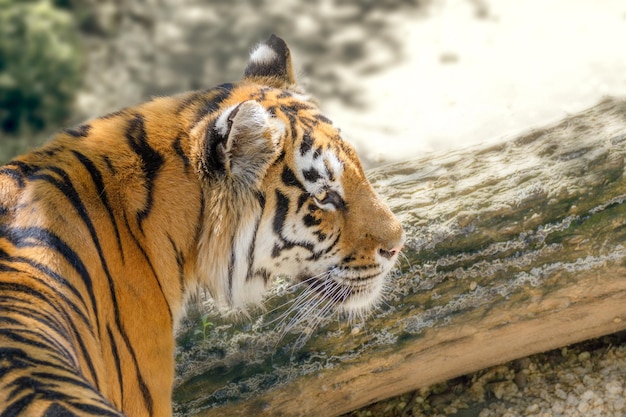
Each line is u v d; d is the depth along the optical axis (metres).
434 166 10.34
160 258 7.43
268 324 9.45
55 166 7.10
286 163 7.77
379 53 18.64
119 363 7.01
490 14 19.42
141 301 7.24
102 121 7.66
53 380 5.25
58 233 6.68
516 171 9.96
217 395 9.50
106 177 7.25
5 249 6.38
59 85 17.41
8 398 4.97
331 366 9.59
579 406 9.74
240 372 9.50
